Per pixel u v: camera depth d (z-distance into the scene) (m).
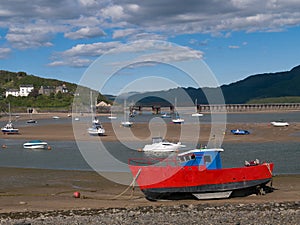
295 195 21.94
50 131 78.00
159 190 20.70
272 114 165.88
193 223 15.12
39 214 17.88
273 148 46.94
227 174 21.02
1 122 124.81
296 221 15.05
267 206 18.50
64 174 30.20
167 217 16.27
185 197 21.16
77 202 20.72
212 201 20.59
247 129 74.69
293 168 32.41
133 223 15.37
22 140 63.88
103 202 20.72
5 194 23.16
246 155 40.88
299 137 59.75
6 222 16.14
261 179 21.61
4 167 34.72
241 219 15.55
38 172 31.47
